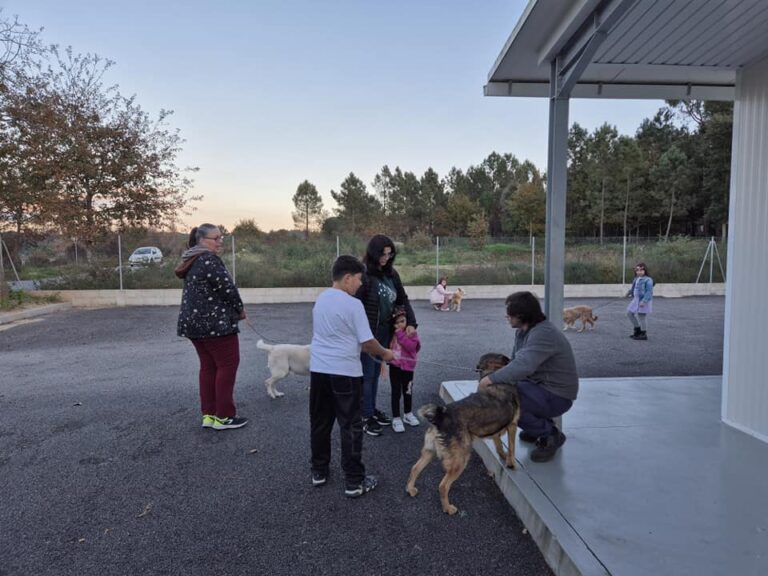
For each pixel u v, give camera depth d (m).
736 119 4.02
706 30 3.50
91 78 14.42
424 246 16.61
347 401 3.10
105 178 14.56
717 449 3.53
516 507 2.99
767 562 2.24
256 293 14.38
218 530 2.83
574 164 39.94
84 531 2.82
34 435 4.27
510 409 3.15
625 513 2.67
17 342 8.69
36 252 13.97
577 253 16.72
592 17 3.22
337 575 2.42
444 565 2.49
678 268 16.25
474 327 10.23
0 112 12.11
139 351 7.87
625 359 7.20
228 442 4.11
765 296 3.70
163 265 14.53
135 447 4.01
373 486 3.29
